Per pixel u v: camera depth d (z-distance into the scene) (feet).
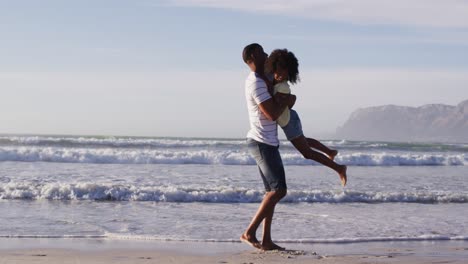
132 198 32.96
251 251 17.93
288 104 16.28
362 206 32.22
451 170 63.36
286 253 17.35
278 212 28.86
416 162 72.13
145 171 50.39
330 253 18.56
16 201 31.22
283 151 80.38
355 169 62.18
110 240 20.70
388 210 30.76
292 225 24.98
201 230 23.36
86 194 33.06
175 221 25.59
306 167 59.00
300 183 42.83
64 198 32.73
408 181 47.39
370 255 17.89
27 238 20.86
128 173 47.83
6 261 15.43
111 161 60.03
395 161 71.20
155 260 16.20
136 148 82.58
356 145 103.35
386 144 105.81
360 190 39.50
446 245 21.06
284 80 16.26
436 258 17.31
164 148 83.51
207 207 30.55
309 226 24.85
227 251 18.65
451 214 29.76
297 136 16.48
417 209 31.45
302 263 15.56
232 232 23.00
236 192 33.81
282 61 16.02
